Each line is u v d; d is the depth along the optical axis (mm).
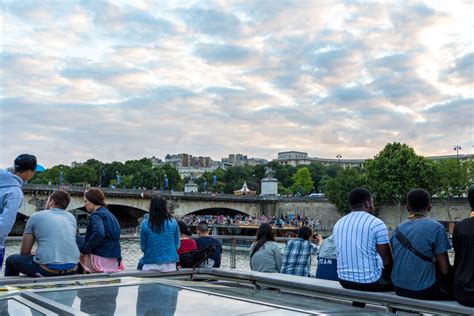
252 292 4469
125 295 3822
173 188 164625
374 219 6715
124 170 179750
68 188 74812
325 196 102500
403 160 92188
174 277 7691
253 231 92000
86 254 8312
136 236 13906
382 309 5938
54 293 3916
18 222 89438
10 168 7625
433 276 5832
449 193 95812
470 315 5141
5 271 7746
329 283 6617
